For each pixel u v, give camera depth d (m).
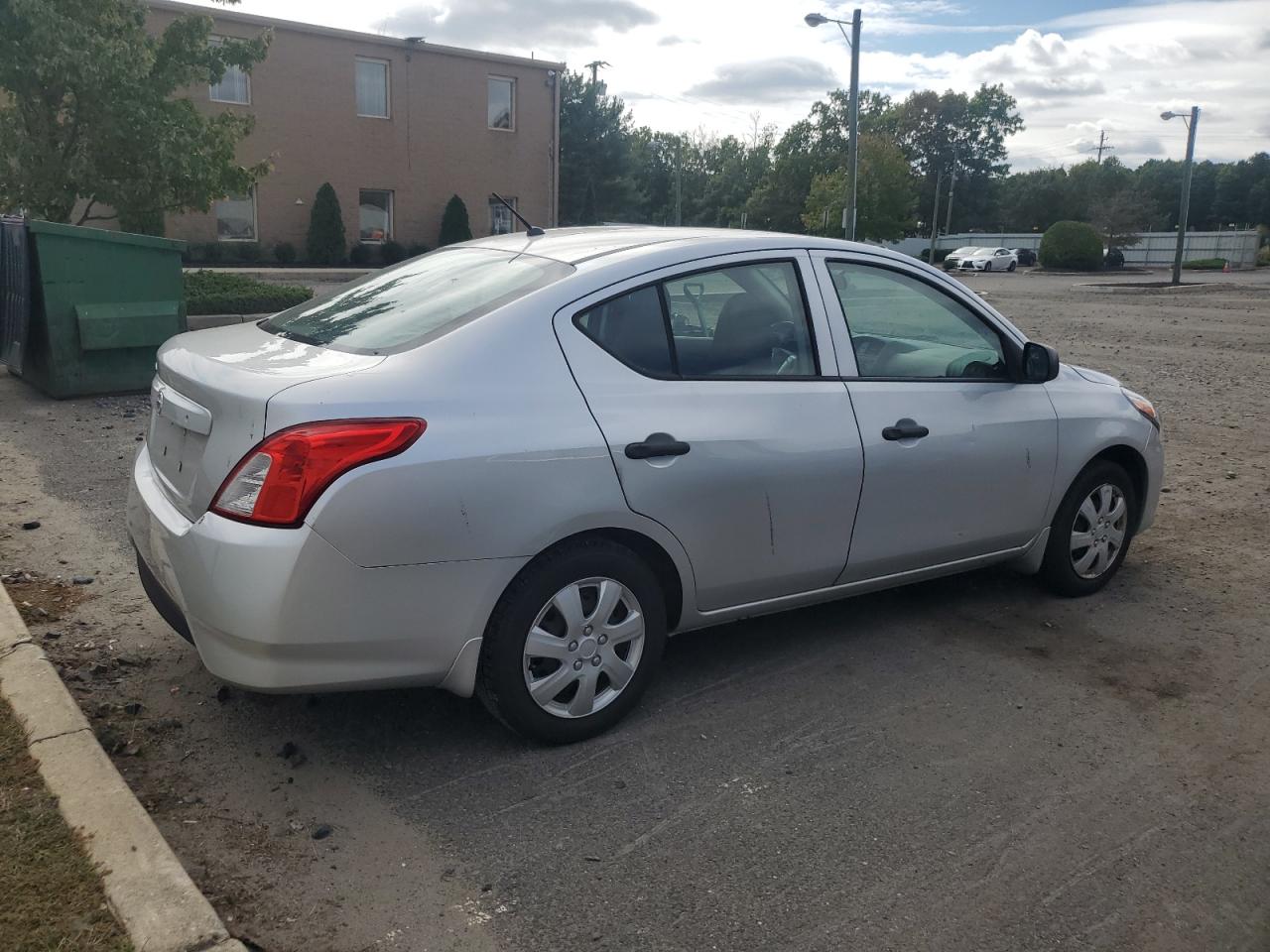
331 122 30.80
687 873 2.87
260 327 3.94
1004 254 57.53
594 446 3.32
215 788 3.21
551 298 3.43
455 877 2.82
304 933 2.58
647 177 79.19
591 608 3.46
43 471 6.64
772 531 3.81
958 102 94.81
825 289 4.07
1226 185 117.62
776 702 3.92
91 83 11.83
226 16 28.12
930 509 4.27
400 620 3.07
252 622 2.92
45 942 2.32
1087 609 4.96
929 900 2.79
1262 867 2.98
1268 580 5.41
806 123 75.62
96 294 8.97
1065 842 3.07
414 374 3.13
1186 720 3.87
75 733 3.13
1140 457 5.15
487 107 33.66
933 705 3.93
